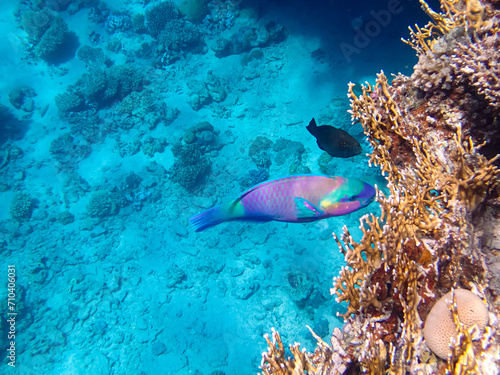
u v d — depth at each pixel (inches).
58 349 386.9
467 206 89.3
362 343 91.1
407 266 86.2
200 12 668.7
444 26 123.3
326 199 92.4
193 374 347.9
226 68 627.8
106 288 429.4
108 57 679.1
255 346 353.1
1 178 553.6
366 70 541.6
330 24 616.1
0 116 603.5
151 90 611.8
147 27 708.0
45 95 650.8
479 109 96.0
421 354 79.8
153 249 459.5
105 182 536.7
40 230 504.1
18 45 701.9
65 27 695.7
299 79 574.2
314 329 343.3
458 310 71.9
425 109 106.3
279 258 410.0
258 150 499.8
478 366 66.0
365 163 426.6
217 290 402.3
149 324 391.9
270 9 657.6
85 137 583.8
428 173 96.1
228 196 489.7
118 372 364.5
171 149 519.2
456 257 84.7
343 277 92.2
